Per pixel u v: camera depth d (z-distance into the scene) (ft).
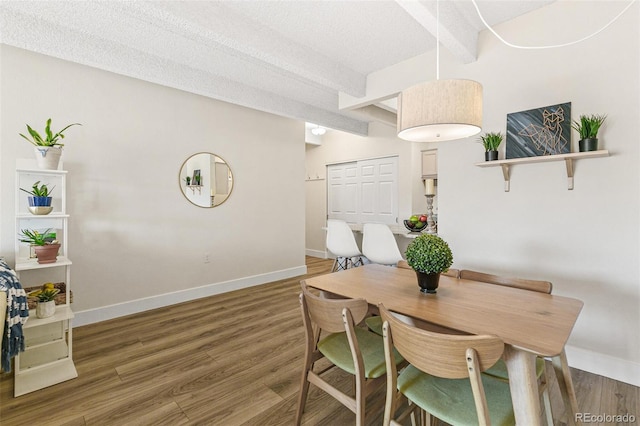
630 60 6.23
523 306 4.74
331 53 9.27
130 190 10.50
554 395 6.10
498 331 3.81
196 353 7.86
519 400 3.48
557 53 7.06
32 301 6.89
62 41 7.64
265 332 9.13
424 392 4.04
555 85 7.11
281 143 15.42
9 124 8.26
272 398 6.12
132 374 6.89
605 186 6.56
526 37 7.48
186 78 10.01
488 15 7.54
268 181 14.87
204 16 6.64
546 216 7.31
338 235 13.38
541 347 3.36
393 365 3.98
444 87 4.98
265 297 12.46
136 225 10.67
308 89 12.19
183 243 11.91
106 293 10.05
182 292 11.86
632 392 6.09
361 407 4.42
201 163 12.37
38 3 6.53
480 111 5.15
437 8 6.48
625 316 6.42
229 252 13.39
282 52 8.22
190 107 12.01
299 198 16.38
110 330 9.19
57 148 7.57
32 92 8.60
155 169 11.09
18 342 5.87
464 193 8.61
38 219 8.61
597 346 6.77
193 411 5.71
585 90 6.73
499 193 8.00
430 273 5.28
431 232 12.22
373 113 14.65
